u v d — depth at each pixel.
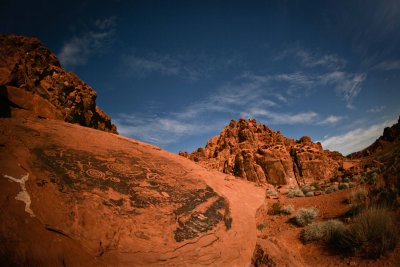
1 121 7.34
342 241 7.57
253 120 40.75
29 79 10.43
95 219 4.88
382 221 7.05
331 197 14.91
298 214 11.57
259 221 12.10
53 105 10.63
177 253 5.13
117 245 4.62
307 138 39.16
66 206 4.82
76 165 6.37
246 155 29.12
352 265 6.36
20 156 5.63
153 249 4.93
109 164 7.23
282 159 28.53
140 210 5.83
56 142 7.16
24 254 3.47
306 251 8.15
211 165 31.55
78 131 8.95
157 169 8.46
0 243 3.40
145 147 10.68
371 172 20.22
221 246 6.00
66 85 12.40
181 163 10.49
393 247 6.36
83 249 4.16
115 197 5.88
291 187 25.86
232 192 10.77
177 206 6.69
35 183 4.96
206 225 6.50
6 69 9.55
